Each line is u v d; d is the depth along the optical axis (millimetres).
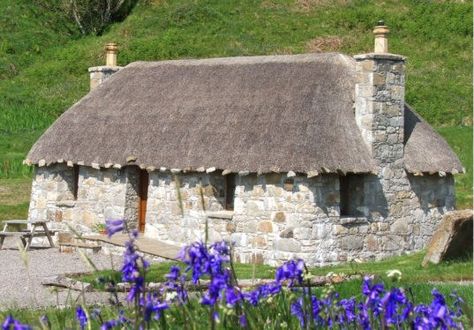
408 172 26953
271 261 25656
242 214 26359
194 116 28234
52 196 31578
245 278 21422
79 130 30828
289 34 58562
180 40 57875
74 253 28406
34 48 61562
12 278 23016
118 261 26094
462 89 50594
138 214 29859
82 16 64938
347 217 25844
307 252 25094
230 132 26781
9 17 65125
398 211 26969
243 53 55875
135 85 31516
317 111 26016
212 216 26969
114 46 33781
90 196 30609
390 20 59344
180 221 27891
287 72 27984
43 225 29828
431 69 53344
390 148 26641
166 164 27406
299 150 25016
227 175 27422
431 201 27969
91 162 29328
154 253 25922
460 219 22141
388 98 26578
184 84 30078
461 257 22734
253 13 61688
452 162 27938
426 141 27953
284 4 63031
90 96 32281
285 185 25516
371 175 26266
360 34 58125
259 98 27391
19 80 56562
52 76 56594
